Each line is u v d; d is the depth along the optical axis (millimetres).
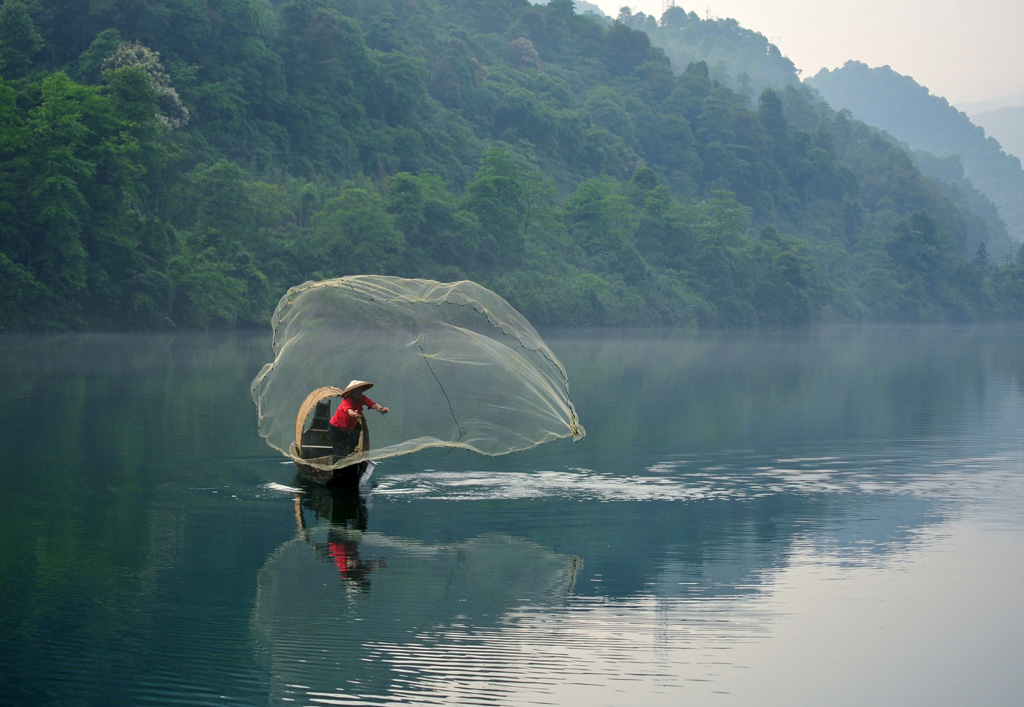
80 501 13148
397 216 98062
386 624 8469
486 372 16094
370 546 11039
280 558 10469
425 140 136000
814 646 8047
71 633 8172
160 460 16281
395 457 17406
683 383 36250
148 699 6953
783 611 8891
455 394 16078
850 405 28422
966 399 30844
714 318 129250
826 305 162250
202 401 25312
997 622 8625
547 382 15844
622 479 15492
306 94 122562
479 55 192750
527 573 9969
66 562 10234
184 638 8102
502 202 109688
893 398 31031
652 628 8461
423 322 16719
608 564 10367
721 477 15844
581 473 16016
